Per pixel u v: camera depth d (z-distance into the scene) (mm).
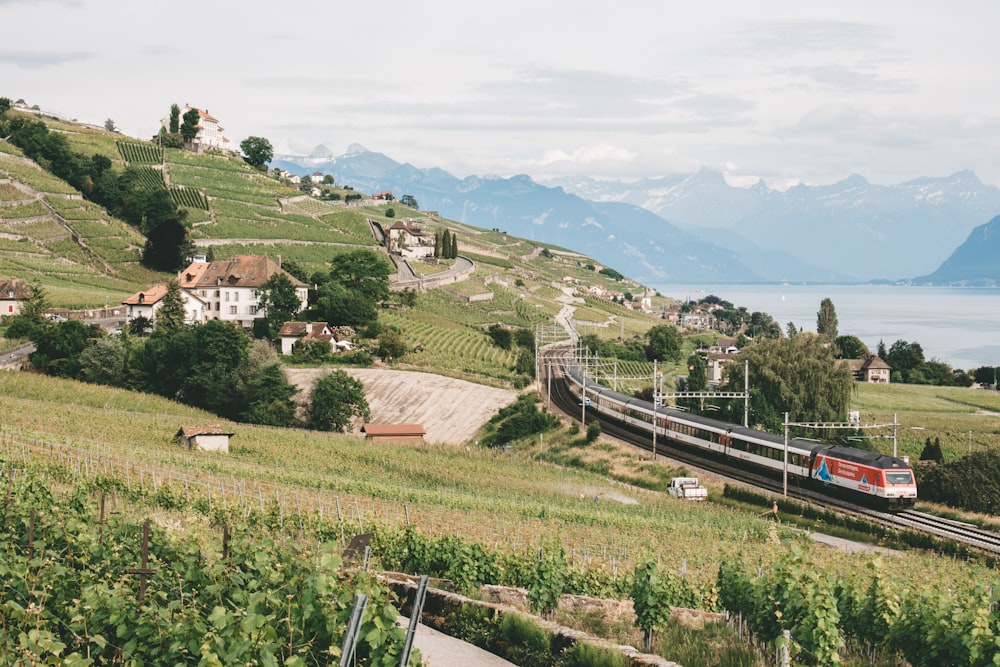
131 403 102188
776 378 102250
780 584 22750
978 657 20500
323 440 91625
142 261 174125
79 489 37875
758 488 73312
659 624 24625
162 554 22453
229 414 107438
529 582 31016
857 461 65875
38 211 179750
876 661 23781
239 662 16000
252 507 47375
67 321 115438
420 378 120750
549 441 97938
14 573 20234
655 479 81438
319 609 16797
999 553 53750
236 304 139625
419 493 62688
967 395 143500
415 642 23219
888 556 49969
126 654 17281
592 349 173625
